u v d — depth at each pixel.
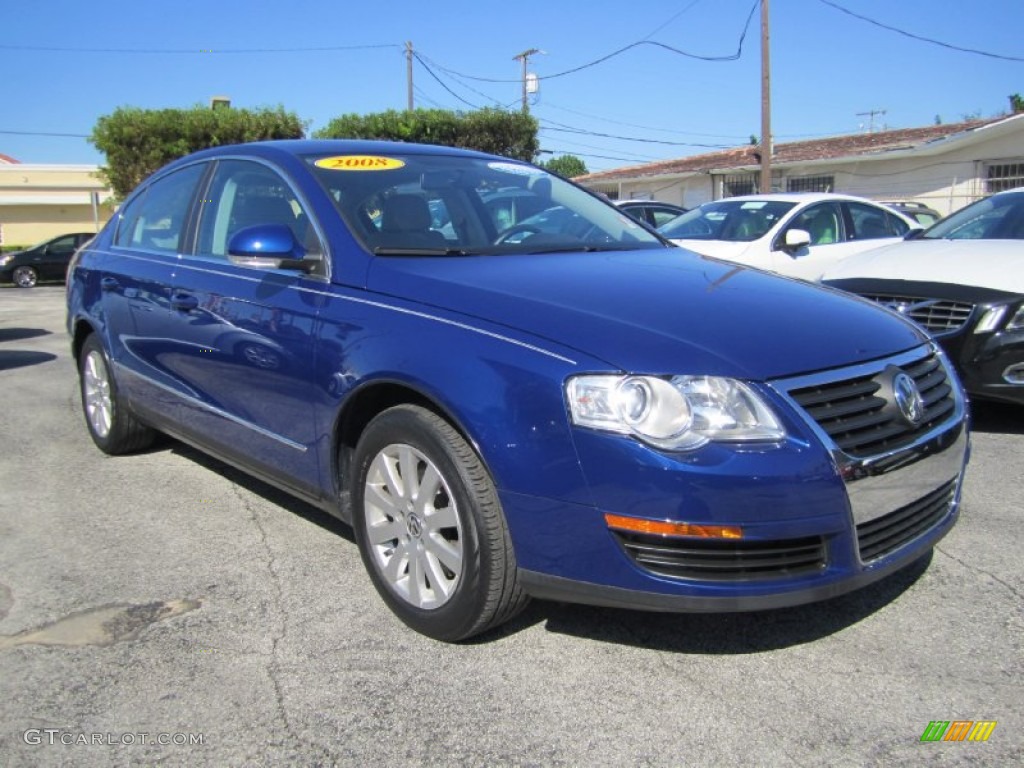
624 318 2.77
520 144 26.78
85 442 5.59
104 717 2.60
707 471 2.45
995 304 5.13
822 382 2.66
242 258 3.40
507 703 2.64
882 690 2.68
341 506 3.35
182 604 3.31
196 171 4.52
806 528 2.54
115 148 24.89
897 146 23.03
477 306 2.90
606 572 2.57
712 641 2.98
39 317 14.06
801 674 2.77
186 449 5.39
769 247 8.13
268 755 2.42
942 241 6.19
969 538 3.78
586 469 2.53
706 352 2.61
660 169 30.95
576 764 2.37
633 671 2.81
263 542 3.90
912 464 2.80
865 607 3.20
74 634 3.08
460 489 2.76
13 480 4.80
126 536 3.98
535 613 3.19
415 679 2.78
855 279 5.81
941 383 3.17
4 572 3.60
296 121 26.50
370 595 3.37
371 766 2.38
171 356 4.24
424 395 2.84
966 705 2.60
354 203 3.61
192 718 2.59
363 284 3.24
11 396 7.07
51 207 42.34
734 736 2.47
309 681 2.78
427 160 4.19
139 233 4.88
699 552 2.50
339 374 3.15
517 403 2.63
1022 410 5.98
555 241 3.83
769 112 21.50
